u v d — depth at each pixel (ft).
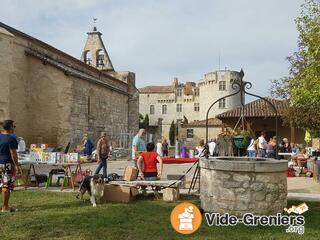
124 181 34.35
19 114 78.79
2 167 27.71
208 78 248.73
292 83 53.93
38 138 81.46
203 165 28.55
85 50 146.51
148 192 37.06
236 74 242.78
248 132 40.88
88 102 97.96
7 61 67.67
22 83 79.66
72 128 84.79
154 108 302.25
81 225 24.21
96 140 103.55
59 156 39.68
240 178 26.37
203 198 28.53
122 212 28.02
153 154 35.60
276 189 26.58
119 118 125.08
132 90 137.90
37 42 83.66
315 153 59.11
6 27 73.15
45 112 81.56
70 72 82.17
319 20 48.37
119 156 106.83
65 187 40.42
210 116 244.83
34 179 42.27
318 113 76.84
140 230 23.21
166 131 291.17
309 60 49.73
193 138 203.62
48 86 81.66
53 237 21.61
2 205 30.14
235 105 240.94
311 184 46.47
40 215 26.81
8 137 27.78
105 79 116.88
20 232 22.45
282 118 98.73
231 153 42.39
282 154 65.72
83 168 62.95
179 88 296.92
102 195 31.81
